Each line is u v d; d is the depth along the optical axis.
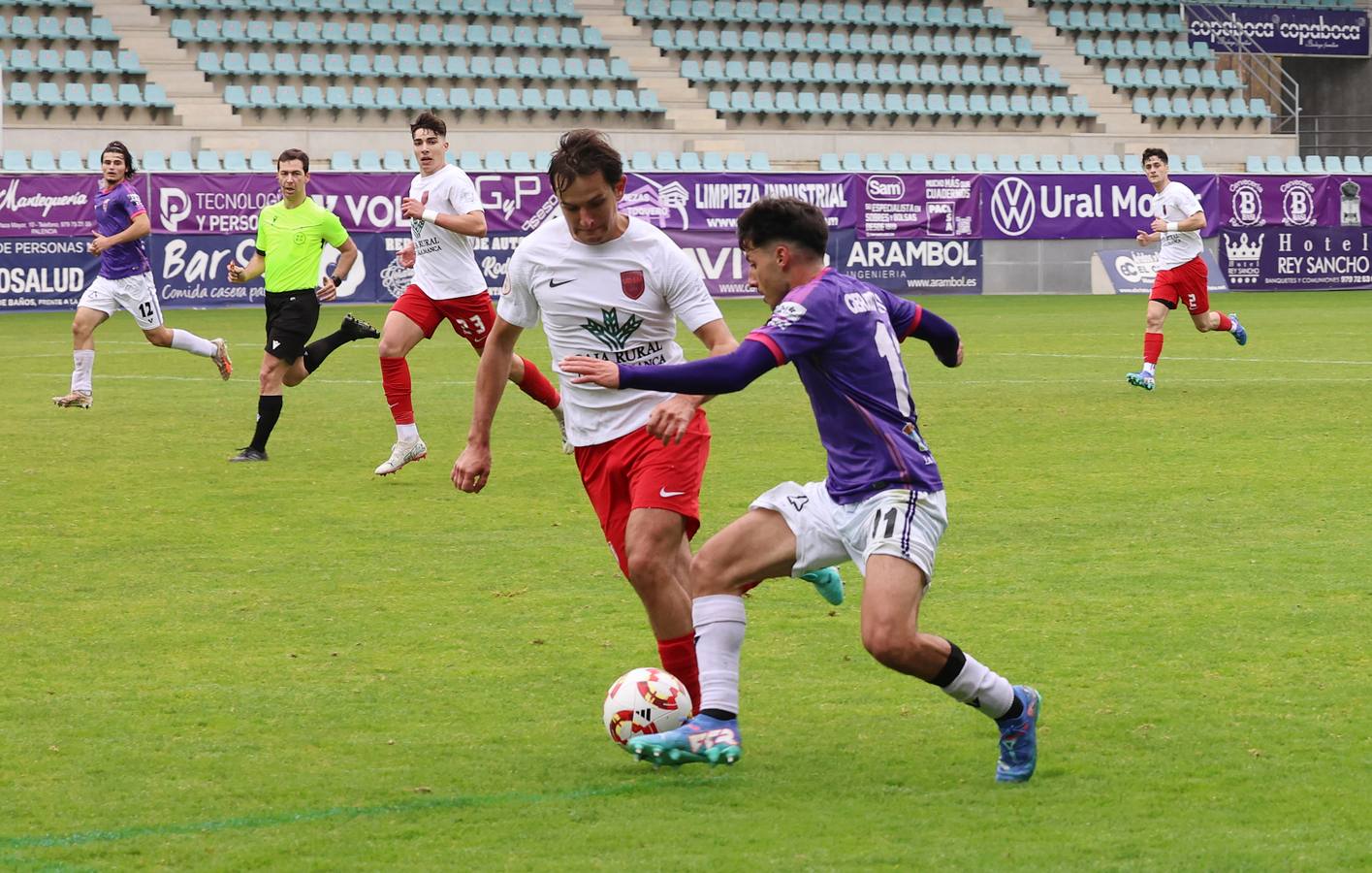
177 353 32.66
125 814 7.00
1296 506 14.45
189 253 43.91
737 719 7.93
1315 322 38.69
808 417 21.55
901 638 7.19
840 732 8.23
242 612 10.88
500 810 7.04
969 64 62.19
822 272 7.62
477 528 13.94
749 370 7.14
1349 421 20.27
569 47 56.88
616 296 8.62
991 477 16.25
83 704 8.74
